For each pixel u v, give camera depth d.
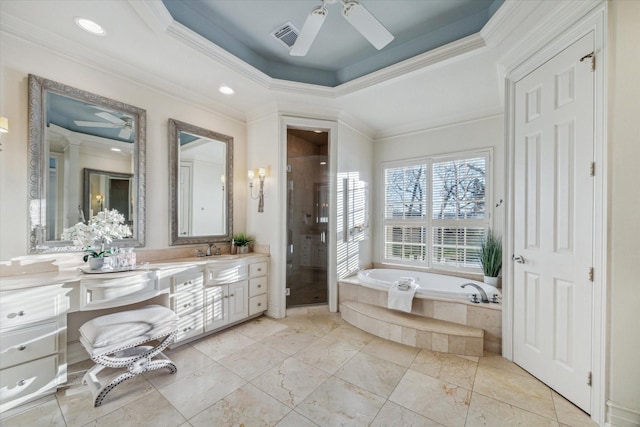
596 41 1.61
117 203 2.51
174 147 2.92
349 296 3.48
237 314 3.04
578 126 1.74
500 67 2.45
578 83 1.73
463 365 2.27
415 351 2.51
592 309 1.65
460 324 2.67
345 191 3.78
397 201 4.29
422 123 4.01
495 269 3.21
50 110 2.14
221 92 3.09
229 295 2.96
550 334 1.95
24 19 1.94
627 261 1.51
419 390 1.94
